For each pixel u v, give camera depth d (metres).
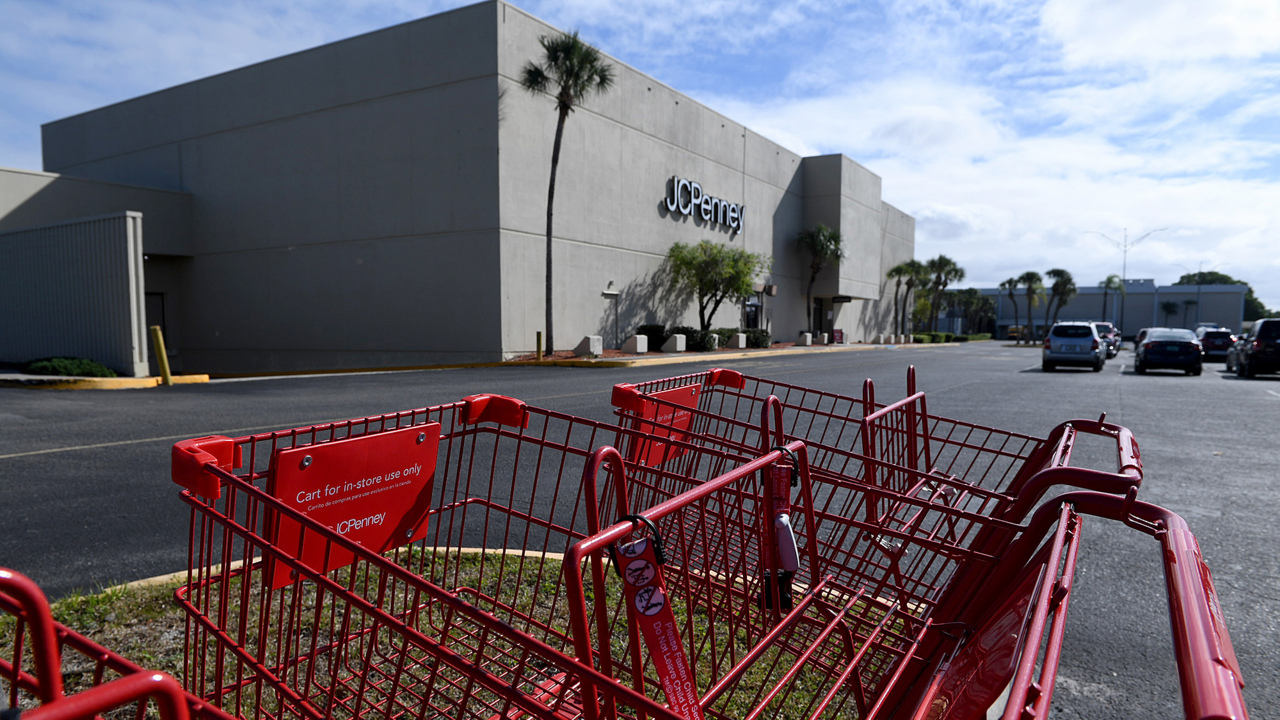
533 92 23.48
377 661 2.63
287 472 2.02
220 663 1.83
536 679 2.49
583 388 14.34
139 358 17.92
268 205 26.70
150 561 4.23
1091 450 8.33
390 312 24.38
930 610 2.34
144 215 27.09
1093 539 4.88
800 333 44.47
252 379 17.42
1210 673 0.88
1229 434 9.37
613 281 28.00
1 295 21.34
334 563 2.19
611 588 3.46
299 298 26.23
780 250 41.97
